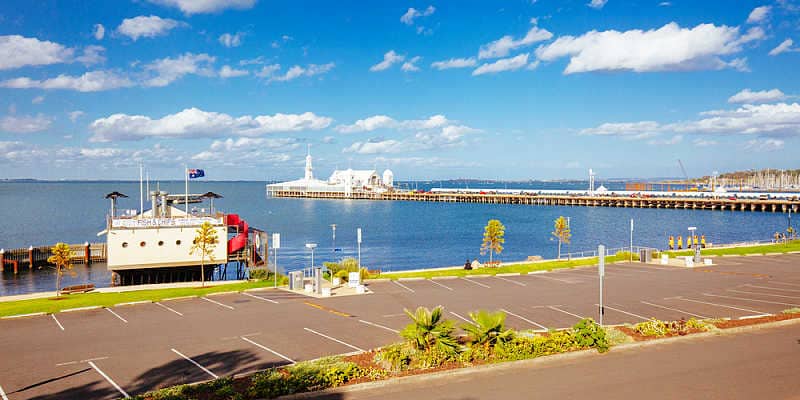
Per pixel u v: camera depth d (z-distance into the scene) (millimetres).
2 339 26781
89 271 74375
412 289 41438
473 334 22453
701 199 192375
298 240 108062
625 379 19953
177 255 55625
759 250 65688
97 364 22688
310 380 18984
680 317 30734
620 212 186625
